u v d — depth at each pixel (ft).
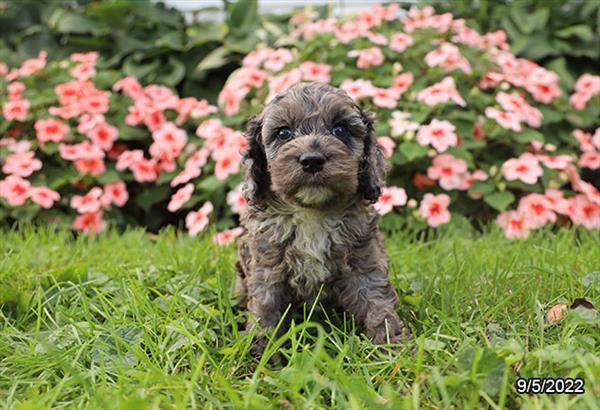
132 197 4.50
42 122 4.26
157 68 4.78
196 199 4.17
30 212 4.16
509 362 2.26
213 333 2.60
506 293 2.83
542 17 4.61
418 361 2.30
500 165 4.00
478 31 4.64
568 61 4.70
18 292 2.85
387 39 4.30
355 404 2.00
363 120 2.82
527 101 4.30
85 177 4.26
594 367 2.20
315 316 2.81
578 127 4.31
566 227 3.92
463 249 3.34
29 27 5.36
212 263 3.29
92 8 4.83
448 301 2.78
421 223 3.87
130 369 2.37
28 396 2.27
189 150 4.28
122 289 2.93
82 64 4.50
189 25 5.08
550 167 3.90
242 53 4.70
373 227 2.74
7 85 4.64
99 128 4.31
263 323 2.70
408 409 1.99
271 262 2.71
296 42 4.56
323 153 2.60
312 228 2.68
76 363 2.41
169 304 2.72
